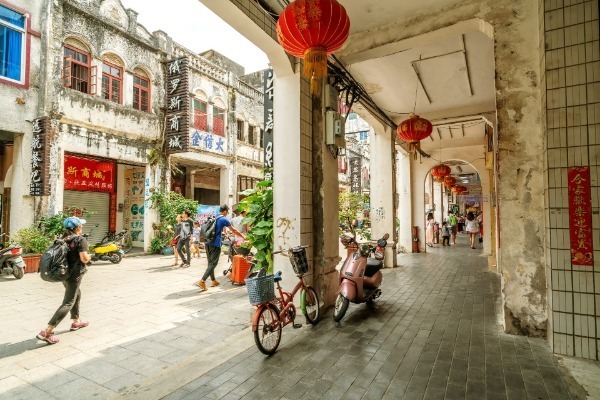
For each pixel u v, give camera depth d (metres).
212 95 13.25
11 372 2.96
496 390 2.52
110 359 3.23
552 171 3.27
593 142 3.10
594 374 2.75
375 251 5.47
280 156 4.46
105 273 7.70
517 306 3.66
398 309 4.69
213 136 13.14
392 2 4.27
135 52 10.73
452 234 15.08
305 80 4.52
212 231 6.12
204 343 3.62
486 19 3.94
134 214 11.72
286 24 2.76
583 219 3.12
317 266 4.57
